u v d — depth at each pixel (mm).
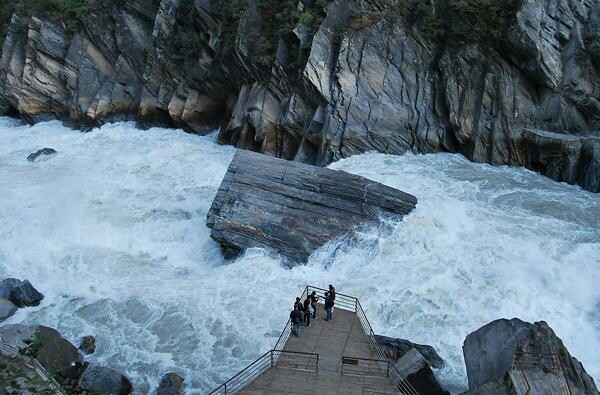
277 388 17250
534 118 41781
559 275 26438
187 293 26828
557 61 41719
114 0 58406
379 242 29531
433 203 32125
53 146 50938
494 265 27484
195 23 52531
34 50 59719
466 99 42250
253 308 25562
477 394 16812
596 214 32594
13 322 25172
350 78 43062
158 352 23219
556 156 39188
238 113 48406
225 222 30531
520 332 18406
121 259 30828
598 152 37344
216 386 21188
